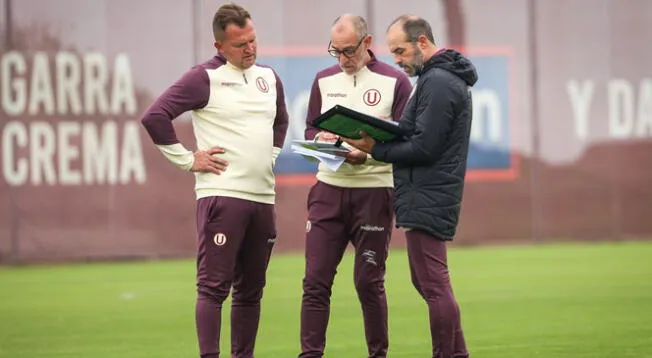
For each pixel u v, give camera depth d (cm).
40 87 4975
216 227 2142
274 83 2241
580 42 5622
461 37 5450
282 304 3556
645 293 3725
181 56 5112
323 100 2350
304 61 5206
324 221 2291
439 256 2059
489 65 5500
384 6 5300
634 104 5700
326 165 2238
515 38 5538
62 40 4991
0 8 4922
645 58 5703
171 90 2130
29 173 4972
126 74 5059
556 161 5603
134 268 4778
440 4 5406
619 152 5681
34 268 4844
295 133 5200
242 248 2220
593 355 2569
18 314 3431
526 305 3466
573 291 3809
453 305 2052
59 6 4984
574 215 5628
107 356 2675
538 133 5581
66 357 2672
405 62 2069
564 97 5612
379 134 2048
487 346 2714
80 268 4816
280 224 5231
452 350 2061
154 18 5081
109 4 5034
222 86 2148
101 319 3309
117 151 5059
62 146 5000
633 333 2881
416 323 3114
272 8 5162
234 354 2273
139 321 3262
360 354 2636
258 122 2172
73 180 5016
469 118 2056
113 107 5053
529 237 5569
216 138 2152
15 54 4944
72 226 5019
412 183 2047
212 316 2139
